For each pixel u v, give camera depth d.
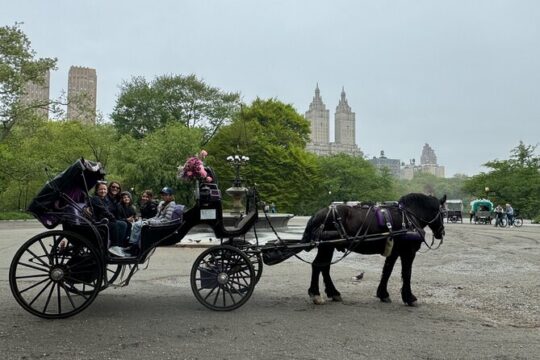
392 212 8.36
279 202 49.84
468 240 23.00
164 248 17.27
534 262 14.23
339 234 8.08
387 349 5.59
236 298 8.47
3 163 37.59
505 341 5.99
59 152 46.62
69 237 6.96
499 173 63.62
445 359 5.27
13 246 17.58
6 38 34.12
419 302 8.34
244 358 5.20
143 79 60.03
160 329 6.35
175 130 47.91
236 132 50.38
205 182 7.87
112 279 8.05
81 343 5.71
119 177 44.38
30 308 6.80
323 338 6.01
